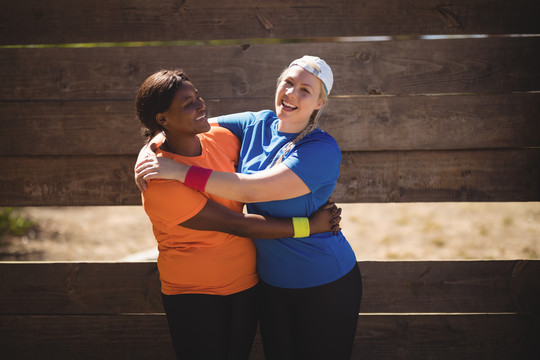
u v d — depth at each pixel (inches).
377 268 105.2
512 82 99.0
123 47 100.6
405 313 106.6
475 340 105.7
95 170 104.3
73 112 102.3
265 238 77.0
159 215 76.4
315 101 78.7
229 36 99.7
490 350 105.9
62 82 101.7
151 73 101.0
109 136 102.6
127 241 240.4
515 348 105.4
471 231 246.2
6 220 256.1
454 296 104.7
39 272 106.7
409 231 248.2
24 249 229.1
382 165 102.7
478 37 98.4
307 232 77.7
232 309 81.7
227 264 79.8
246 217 75.5
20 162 104.3
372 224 259.6
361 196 103.6
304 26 98.9
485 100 99.5
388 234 244.1
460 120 100.2
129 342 108.0
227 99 101.7
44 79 101.6
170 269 79.8
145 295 106.7
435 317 105.7
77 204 105.3
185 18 99.4
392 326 106.0
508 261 103.4
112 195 104.8
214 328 80.1
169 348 107.9
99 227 262.1
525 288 103.7
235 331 82.4
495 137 100.3
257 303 85.9
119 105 101.7
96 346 108.3
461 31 98.4
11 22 100.0
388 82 100.0
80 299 107.2
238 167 84.3
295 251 79.3
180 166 73.9
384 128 101.0
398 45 99.3
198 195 74.5
